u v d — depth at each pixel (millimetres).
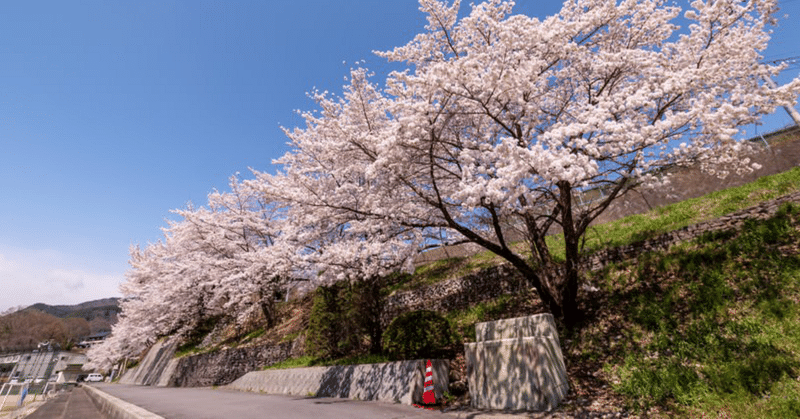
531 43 7387
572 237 8258
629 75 8570
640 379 5938
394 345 9414
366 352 12219
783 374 4934
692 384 5418
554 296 8664
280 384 13531
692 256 8680
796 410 4258
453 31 9477
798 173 10234
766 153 12375
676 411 5094
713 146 6785
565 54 7875
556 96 9297
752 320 6238
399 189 9289
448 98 7297
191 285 21266
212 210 21938
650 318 7504
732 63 6902
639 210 13766
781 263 7148
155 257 27672
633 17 8281
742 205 9828
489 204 7508
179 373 22984
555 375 6445
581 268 10797
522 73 6699
